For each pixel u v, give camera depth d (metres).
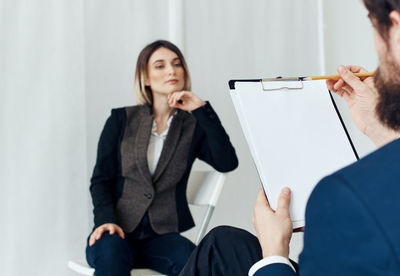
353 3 2.93
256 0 2.73
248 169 2.62
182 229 1.91
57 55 2.28
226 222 2.59
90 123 2.33
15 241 2.18
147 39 2.46
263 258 0.70
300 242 2.68
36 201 2.22
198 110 1.98
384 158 0.39
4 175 2.18
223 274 0.75
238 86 0.85
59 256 2.25
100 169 1.93
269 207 0.76
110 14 2.39
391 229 0.35
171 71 2.04
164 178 1.92
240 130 2.63
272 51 2.76
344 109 2.84
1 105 2.19
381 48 0.48
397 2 0.44
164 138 2.01
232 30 2.66
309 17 2.85
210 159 2.06
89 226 2.30
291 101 0.86
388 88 0.50
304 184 0.78
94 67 2.35
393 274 0.35
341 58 2.91
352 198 0.37
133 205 1.86
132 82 2.43
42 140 2.24
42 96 2.25
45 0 2.26
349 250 0.37
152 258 1.79
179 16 2.49
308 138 0.83
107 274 1.60
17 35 2.22
